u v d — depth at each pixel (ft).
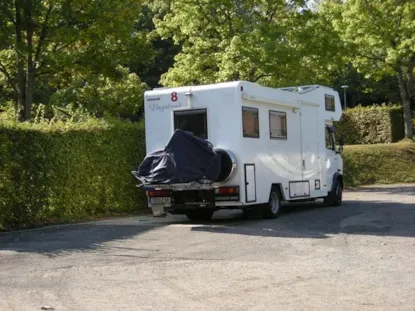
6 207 46.34
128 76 99.96
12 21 64.49
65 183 52.06
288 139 55.26
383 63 115.85
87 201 54.80
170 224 49.19
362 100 189.57
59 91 86.48
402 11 107.14
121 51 71.56
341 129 137.69
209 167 46.57
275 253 34.76
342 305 23.08
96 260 33.06
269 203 51.96
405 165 109.91
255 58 78.54
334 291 25.41
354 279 27.66
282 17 86.02
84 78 80.33
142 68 160.76
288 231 43.73
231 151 47.88
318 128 61.52
